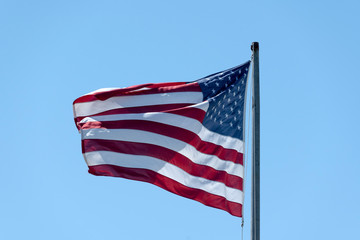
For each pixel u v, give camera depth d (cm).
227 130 1486
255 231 1234
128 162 1513
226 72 1545
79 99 1581
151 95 1573
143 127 1538
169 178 1490
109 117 1559
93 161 1521
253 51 1423
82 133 1546
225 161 1466
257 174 1284
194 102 1546
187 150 1500
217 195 1448
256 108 1362
